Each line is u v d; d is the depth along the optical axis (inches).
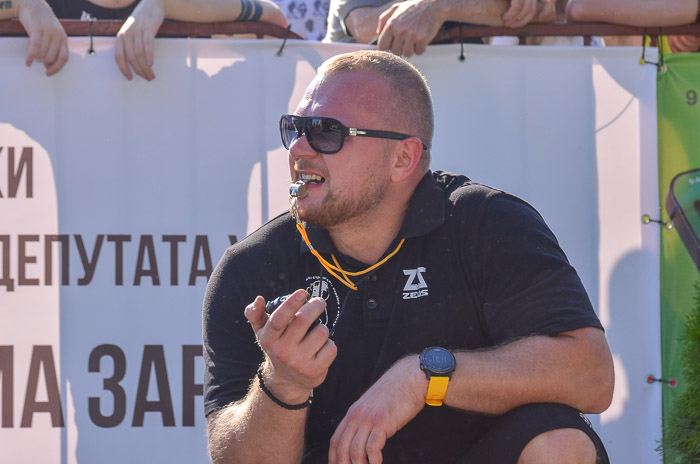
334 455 144.6
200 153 234.5
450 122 239.5
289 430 148.1
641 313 235.3
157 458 228.5
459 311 161.6
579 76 239.1
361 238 166.2
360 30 262.1
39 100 231.6
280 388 143.6
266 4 257.4
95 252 230.7
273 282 168.9
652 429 232.2
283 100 237.3
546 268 157.2
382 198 162.9
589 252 237.3
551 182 238.7
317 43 238.2
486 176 239.1
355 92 161.0
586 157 238.5
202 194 234.2
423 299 161.8
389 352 160.7
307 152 159.6
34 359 227.1
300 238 171.9
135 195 232.5
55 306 228.7
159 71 234.4
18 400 226.4
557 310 153.4
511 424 146.6
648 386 233.5
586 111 238.8
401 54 239.0
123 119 233.0
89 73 232.8
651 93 238.7
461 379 145.6
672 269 237.0
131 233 231.9
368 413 143.6
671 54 239.6
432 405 150.9
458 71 239.5
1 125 230.7
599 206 237.6
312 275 168.7
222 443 153.1
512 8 239.0
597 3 241.3
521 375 147.4
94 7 271.0
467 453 153.4
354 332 163.8
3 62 231.9
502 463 144.8
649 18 239.8
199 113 235.0
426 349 149.1
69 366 228.1
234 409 156.2
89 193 231.5
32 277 229.0
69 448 227.1
